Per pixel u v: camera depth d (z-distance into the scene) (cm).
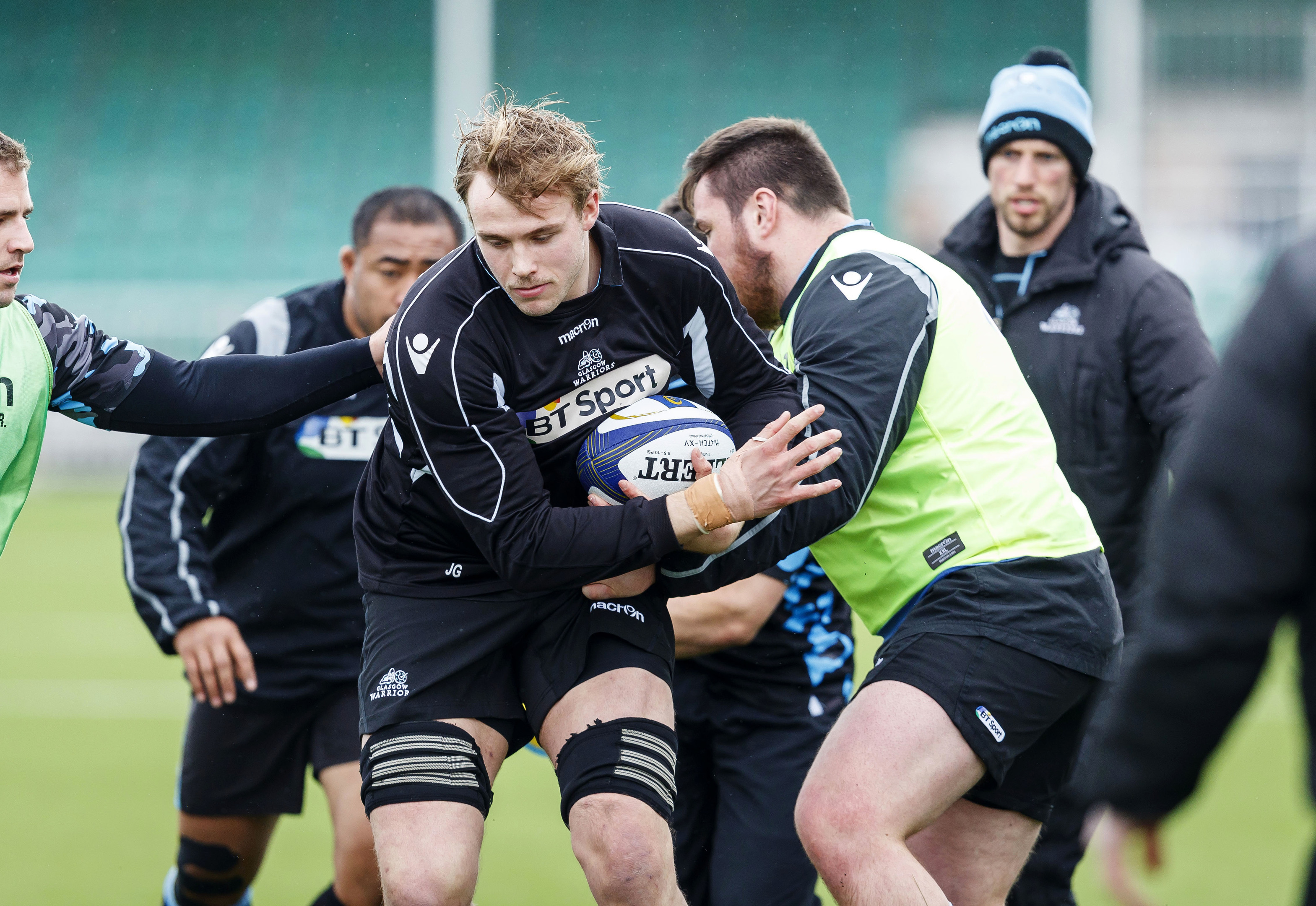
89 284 8550
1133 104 8675
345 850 1409
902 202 9169
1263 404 622
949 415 1138
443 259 1042
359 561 1138
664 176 9081
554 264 954
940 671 1073
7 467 1083
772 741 1402
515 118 948
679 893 998
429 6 9625
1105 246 1562
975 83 9269
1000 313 1617
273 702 1498
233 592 1518
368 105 9319
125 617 4144
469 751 1034
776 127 1267
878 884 995
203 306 7731
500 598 1078
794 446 1060
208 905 1590
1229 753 2523
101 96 9331
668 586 1087
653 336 1055
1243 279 8438
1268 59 8875
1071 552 1130
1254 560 620
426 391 988
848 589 1205
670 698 1072
